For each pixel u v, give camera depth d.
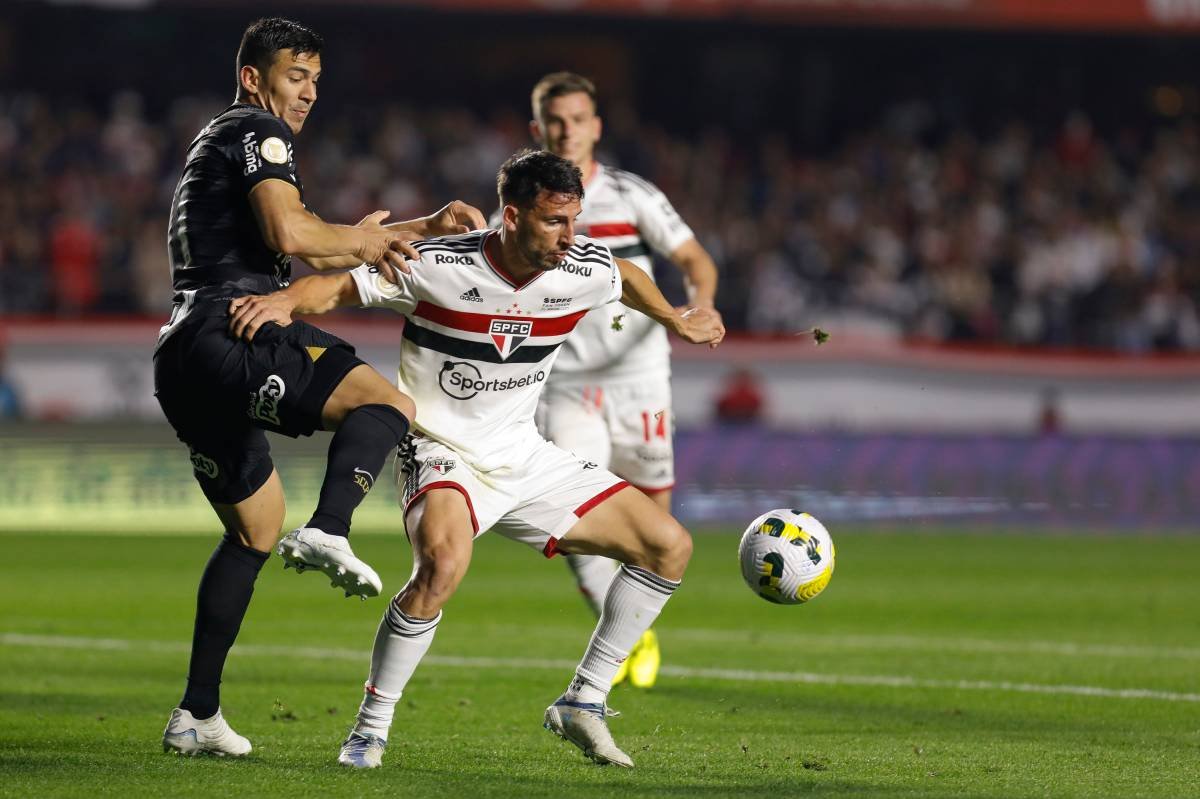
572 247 19.83
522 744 21.27
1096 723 23.83
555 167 18.50
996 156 98.62
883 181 96.31
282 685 27.53
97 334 75.50
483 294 19.11
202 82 99.25
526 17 88.44
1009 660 32.16
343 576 16.72
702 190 94.25
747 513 71.19
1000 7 90.12
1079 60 103.12
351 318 76.12
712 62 102.56
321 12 87.25
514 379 19.70
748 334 79.31
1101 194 96.38
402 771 18.45
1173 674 29.98
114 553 57.31
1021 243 91.75
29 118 91.94
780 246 88.94
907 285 88.19
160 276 80.81
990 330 85.31
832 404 79.31
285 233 18.30
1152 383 80.88
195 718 19.38
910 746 21.34
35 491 68.62
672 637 36.28
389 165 94.19
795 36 91.81
